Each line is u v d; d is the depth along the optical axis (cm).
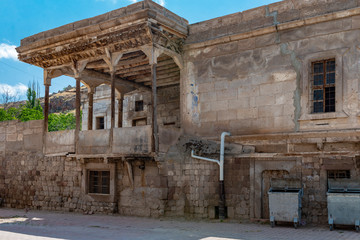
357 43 1152
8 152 1803
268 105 1286
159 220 1280
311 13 1234
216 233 1009
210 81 1413
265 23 1316
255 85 1317
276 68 1281
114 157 1391
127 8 1358
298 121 1224
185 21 1497
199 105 1427
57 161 1620
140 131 1341
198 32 1455
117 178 1457
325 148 1175
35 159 1694
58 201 1597
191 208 1341
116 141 1394
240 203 1274
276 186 1209
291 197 1103
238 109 1344
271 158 1240
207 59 1427
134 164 1408
